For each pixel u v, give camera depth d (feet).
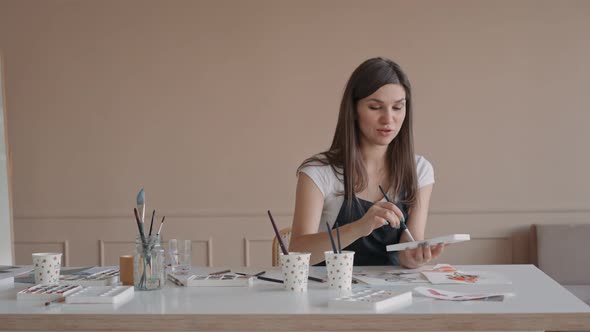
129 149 14.33
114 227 14.35
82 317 4.74
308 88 14.01
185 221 14.23
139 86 14.28
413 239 6.86
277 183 14.10
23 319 4.77
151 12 14.20
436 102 13.82
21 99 14.47
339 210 7.27
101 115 14.35
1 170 13.14
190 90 14.19
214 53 14.12
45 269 6.04
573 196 13.71
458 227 13.79
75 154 14.42
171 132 14.25
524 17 13.67
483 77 13.76
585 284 12.76
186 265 6.49
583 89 13.65
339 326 4.60
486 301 5.02
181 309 4.87
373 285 5.81
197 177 14.23
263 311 4.75
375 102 6.88
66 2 14.33
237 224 14.16
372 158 7.30
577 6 13.58
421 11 13.80
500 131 13.78
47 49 14.39
